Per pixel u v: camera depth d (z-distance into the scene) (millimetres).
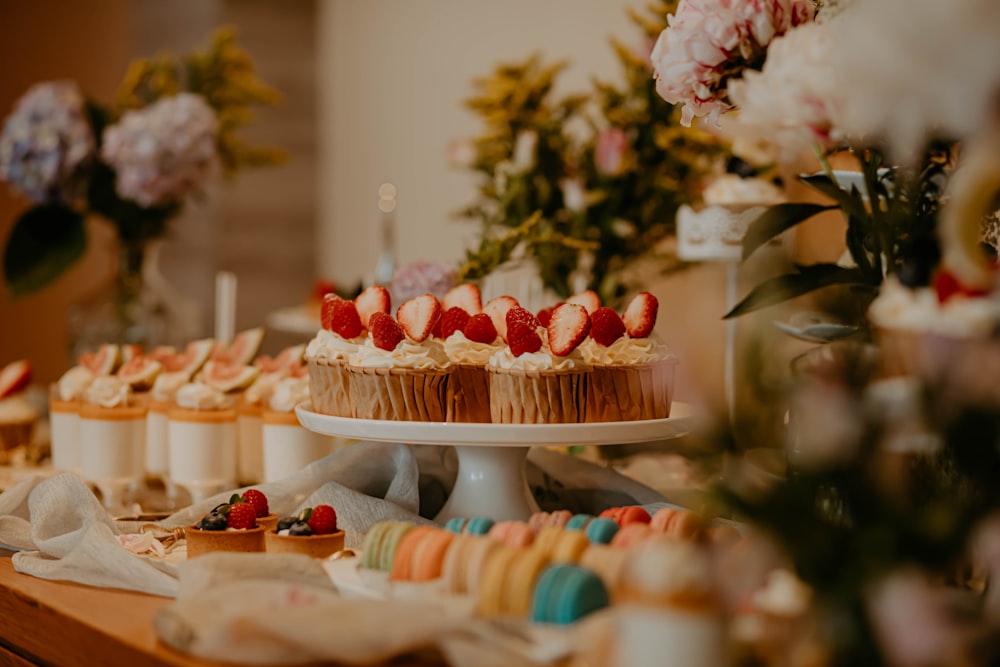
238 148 3699
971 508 971
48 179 3309
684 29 1438
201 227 5738
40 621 1511
